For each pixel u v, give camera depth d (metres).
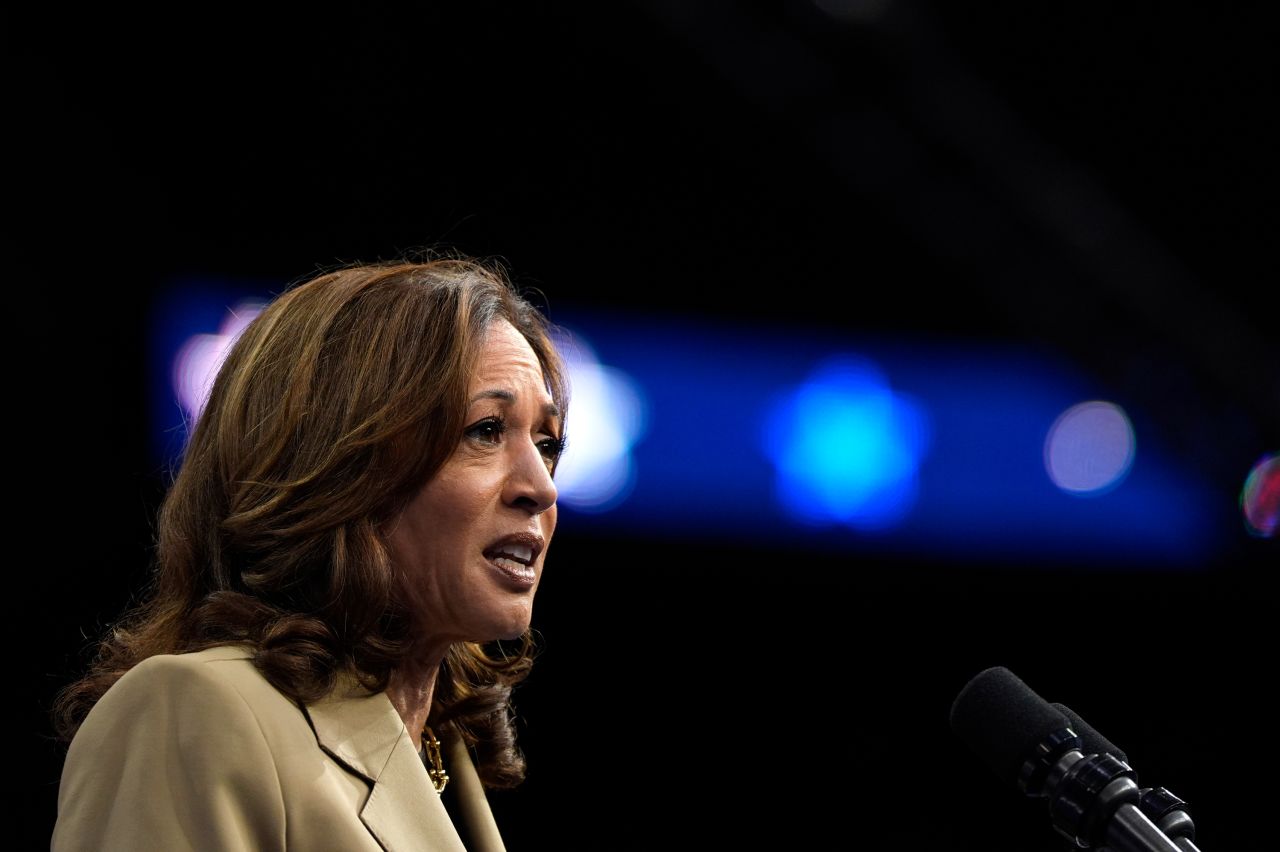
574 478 14.08
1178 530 14.78
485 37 12.46
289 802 3.53
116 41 11.59
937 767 14.84
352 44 12.16
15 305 11.45
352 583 3.80
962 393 14.97
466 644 4.74
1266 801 14.82
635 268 13.96
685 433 14.30
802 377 14.62
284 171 12.30
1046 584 15.02
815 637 14.92
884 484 14.86
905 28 9.97
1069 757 3.44
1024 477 14.98
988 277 10.59
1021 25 12.96
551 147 13.14
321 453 3.87
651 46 12.45
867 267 14.46
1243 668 15.02
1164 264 10.76
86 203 11.71
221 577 3.93
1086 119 13.46
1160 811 3.30
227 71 11.95
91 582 11.57
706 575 14.56
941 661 15.09
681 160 13.52
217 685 3.56
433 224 12.90
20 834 10.84
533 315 4.42
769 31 10.06
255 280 12.27
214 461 4.03
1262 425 10.63
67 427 11.60
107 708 3.57
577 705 14.58
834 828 14.66
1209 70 13.10
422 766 3.89
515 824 14.36
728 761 14.69
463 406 3.92
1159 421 10.77
